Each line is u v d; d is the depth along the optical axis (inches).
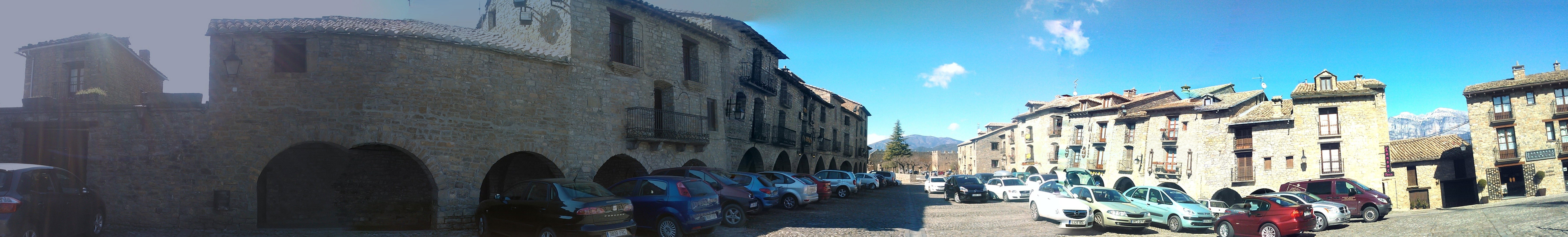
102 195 594.6
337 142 570.3
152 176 589.0
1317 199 757.9
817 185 946.1
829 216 741.9
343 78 580.4
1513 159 1258.0
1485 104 1315.2
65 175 450.9
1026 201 1080.2
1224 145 1433.3
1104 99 1849.2
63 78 687.1
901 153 3346.5
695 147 878.4
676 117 828.0
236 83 578.6
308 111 574.6
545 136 679.7
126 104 673.6
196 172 577.9
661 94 848.9
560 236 450.3
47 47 685.9
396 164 719.7
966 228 665.0
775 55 1173.1
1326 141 1296.8
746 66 1045.8
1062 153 1920.5
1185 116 1535.4
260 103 576.1
